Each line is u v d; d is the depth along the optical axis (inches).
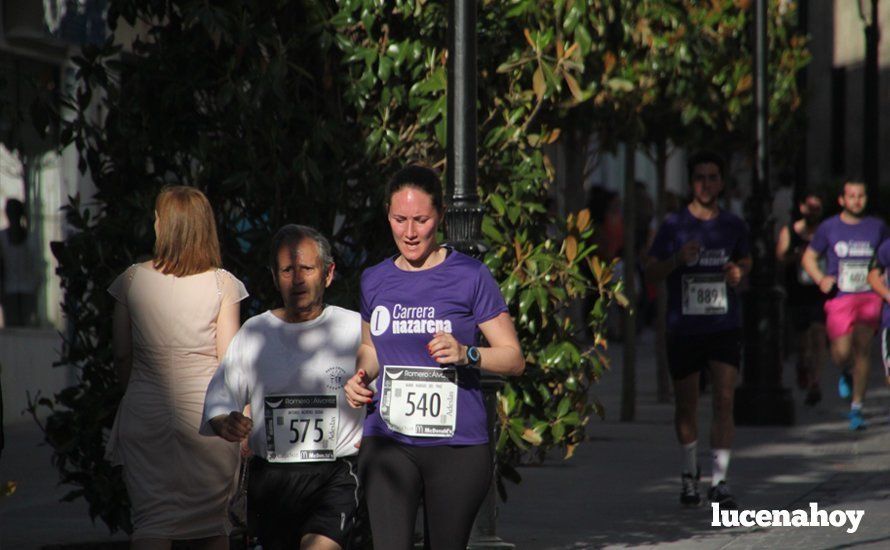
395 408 586.9
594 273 812.6
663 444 1393.9
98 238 817.5
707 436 1453.0
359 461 597.0
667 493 1099.9
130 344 665.0
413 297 589.3
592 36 852.6
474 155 757.3
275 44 797.2
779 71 1879.9
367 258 824.9
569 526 956.0
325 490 628.1
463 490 585.6
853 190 1494.8
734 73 1601.9
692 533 929.5
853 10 3112.7
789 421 1551.4
